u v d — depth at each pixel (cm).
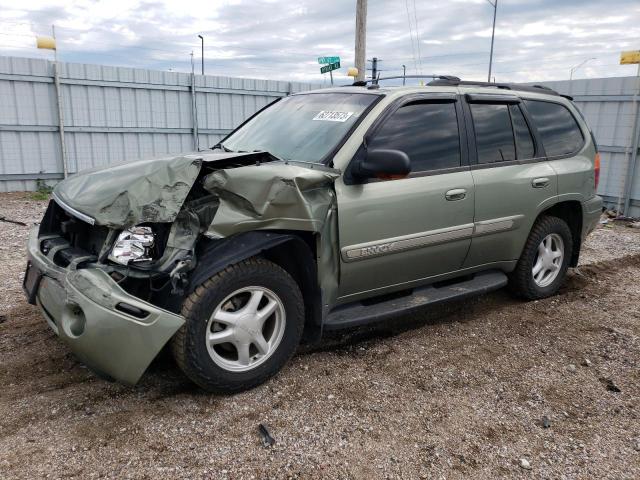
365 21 1195
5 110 1041
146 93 1181
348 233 343
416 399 327
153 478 247
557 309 489
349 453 273
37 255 318
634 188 983
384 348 395
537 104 491
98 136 1146
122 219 280
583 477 264
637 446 290
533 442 290
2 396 307
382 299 396
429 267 402
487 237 429
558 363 383
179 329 289
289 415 302
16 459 254
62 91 1087
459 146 411
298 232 331
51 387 318
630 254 704
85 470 250
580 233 522
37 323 406
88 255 302
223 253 297
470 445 285
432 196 383
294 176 309
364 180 348
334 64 964
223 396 318
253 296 315
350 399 322
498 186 427
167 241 287
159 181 288
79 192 314
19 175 1080
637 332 442
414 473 261
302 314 337
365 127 363
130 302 268
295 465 261
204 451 268
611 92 995
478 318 461
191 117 1252
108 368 275
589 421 313
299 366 360
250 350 327
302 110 417
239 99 1302
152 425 286
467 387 344
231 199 300
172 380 333
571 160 499
